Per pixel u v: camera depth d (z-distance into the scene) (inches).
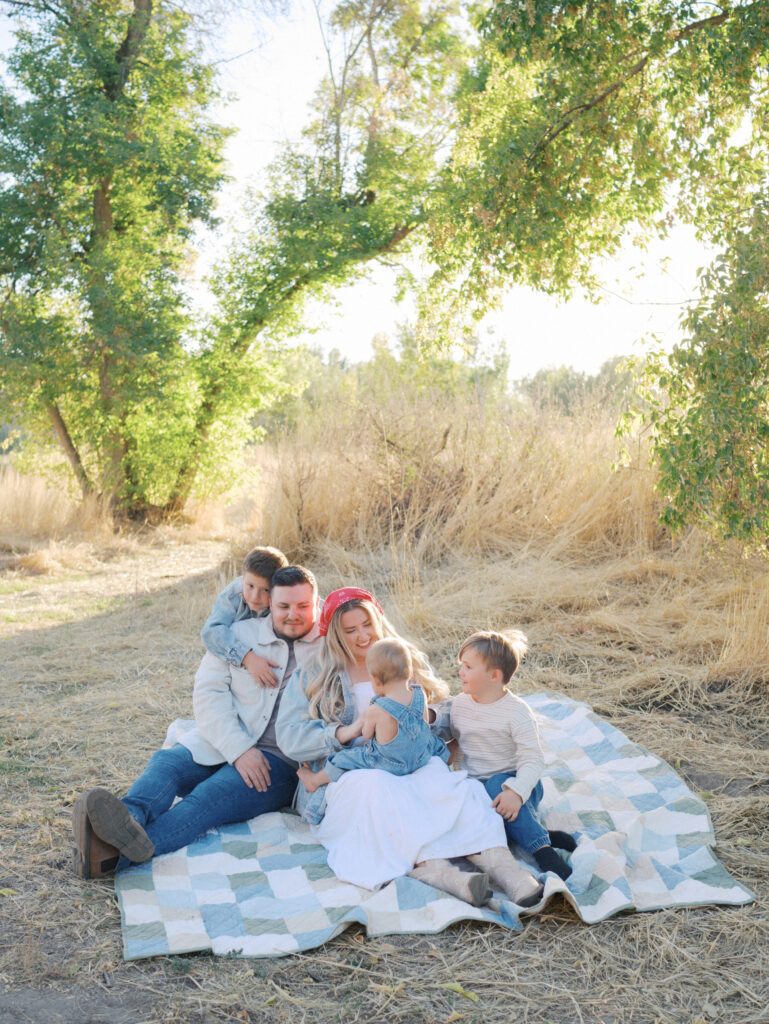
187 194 528.1
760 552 222.1
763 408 188.1
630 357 213.3
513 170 251.8
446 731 148.6
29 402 538.0
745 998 104.7
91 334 518.0
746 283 174.6
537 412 389.4
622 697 207.3
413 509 375.6
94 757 180.7
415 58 573.6
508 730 143.9
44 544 486.3
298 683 153.1
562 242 265.4
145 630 294.0
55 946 115.5
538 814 146.0
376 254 578.6
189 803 143.8
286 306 576.7
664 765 168.9
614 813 150.8
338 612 149.1
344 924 117.3
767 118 233.1
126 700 216.5
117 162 512.7
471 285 276.8
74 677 238.7
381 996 105.2
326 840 140.2
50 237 505.0
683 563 296.2
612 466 238.2
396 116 575.8
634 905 122.9
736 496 194.7
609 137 248.2
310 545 380.2
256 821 150.6
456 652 247.9
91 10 538.9
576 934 118.1
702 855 137.6
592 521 337.7
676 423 199.9
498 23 241.9
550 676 223.3
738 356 179.0
